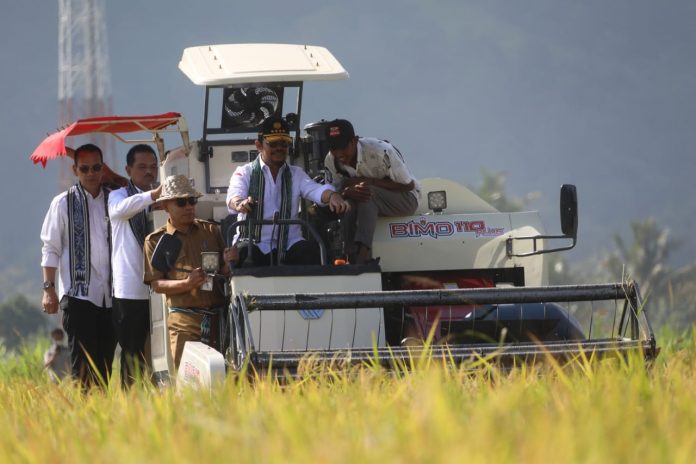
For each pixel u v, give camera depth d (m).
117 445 17.62
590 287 29.08
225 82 36.62
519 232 36.06
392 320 33.28
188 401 21.80
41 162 39.12
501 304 29.16
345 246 35.38
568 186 32.22
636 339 28.75
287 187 33.81
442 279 36.28
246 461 15.82
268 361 26.89
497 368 26.28
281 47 39.47
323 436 17.12
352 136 35.12
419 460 14.81
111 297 38.91
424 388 20.03
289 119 39.44
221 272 33.19
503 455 15.10
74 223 38.62
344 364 26.44
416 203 35.94
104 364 39.66
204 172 39.41
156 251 33.22
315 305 28.34
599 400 19.08
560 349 27.84
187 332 32.81
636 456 15.62
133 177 38.84
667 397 20.50
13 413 23.75
